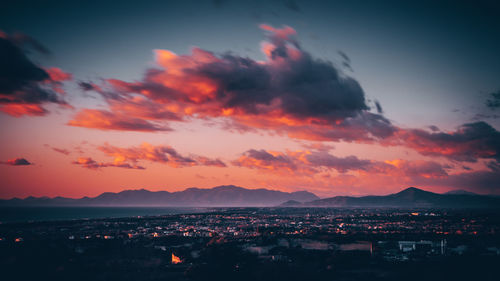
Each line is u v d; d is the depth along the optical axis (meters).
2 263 176.25
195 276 165.50
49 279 158.25
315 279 157.38
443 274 160.38
